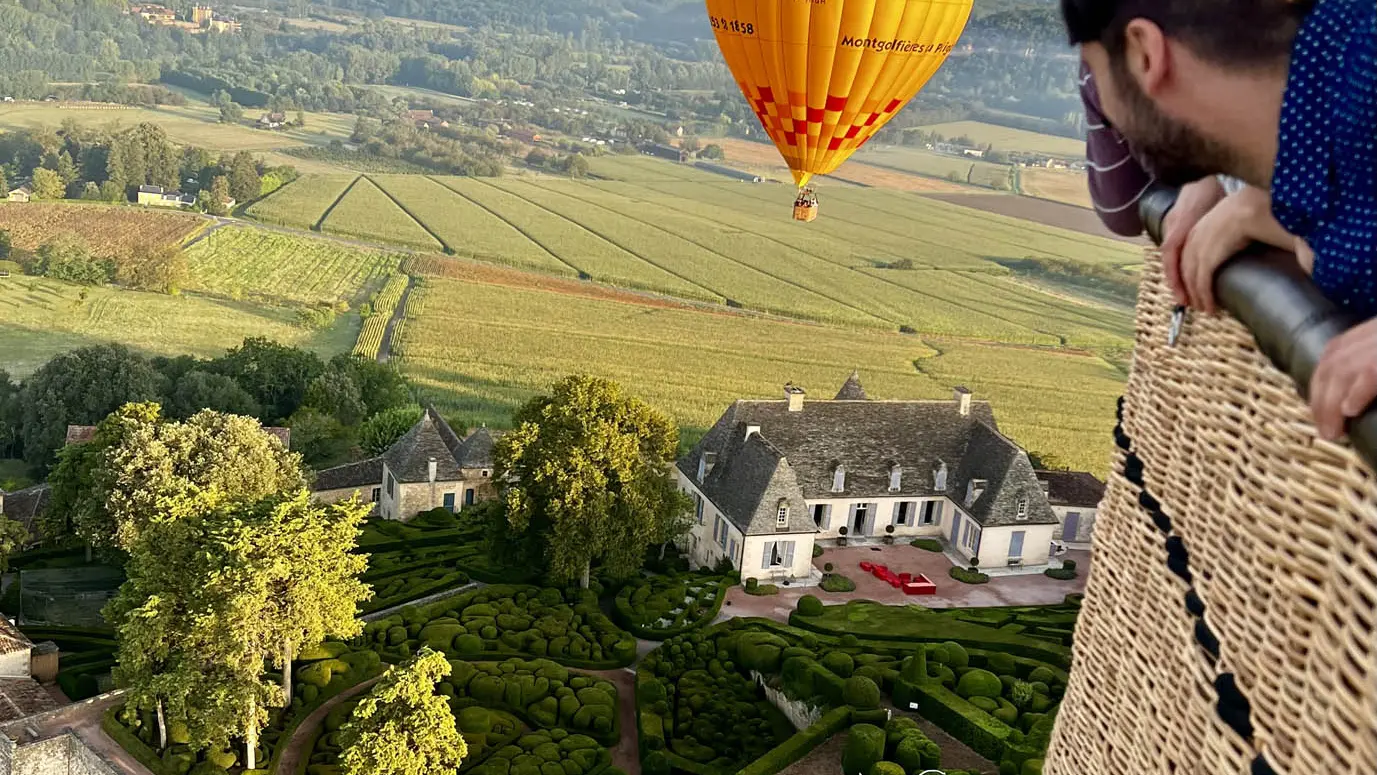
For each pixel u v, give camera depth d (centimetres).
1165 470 680
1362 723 445
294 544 4859
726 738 5281
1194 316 643
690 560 7838
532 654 5909
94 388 10600
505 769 4834
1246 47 452
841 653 5659
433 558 7250
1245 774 557
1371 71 419
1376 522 435
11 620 6225
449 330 17412
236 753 4925
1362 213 428
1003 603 7212
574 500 6456
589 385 6688
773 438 7994
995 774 4928
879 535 8012
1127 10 487
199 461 6806
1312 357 435
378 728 4453
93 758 4897
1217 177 559
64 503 7275
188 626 4791
